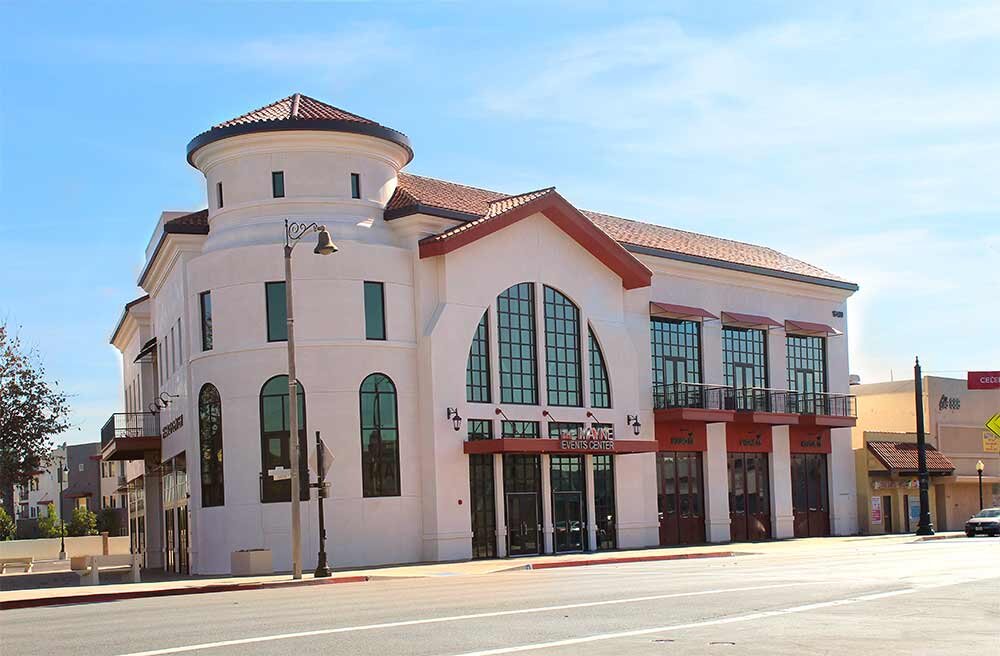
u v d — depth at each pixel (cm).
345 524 3516
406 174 4388
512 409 3953
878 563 2736
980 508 6156
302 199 3681
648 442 4212
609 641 1270
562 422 4128
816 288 5450
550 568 3284
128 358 6062
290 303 2931
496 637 1318
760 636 1298
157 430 4656
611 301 4403
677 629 1374
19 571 4853
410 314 3738
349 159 3750
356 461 3553
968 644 1216
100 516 9456
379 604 1834
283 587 2658
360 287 3625
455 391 3762
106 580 3506
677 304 4778
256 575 3164
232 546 3553
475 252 3897
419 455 3694
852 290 5625
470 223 3816
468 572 3059
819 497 5384
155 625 1578
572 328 4244
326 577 2809
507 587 2212
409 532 3631
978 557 2925
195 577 3394
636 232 4975
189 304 3791
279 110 3831
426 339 3712
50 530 8756
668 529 4600
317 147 3703
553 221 4178
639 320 4584
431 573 3017
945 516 6175
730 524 4856
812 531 5303
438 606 1747
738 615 1524
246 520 3534
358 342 3597
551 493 4053
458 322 3800
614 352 4372
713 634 1322
